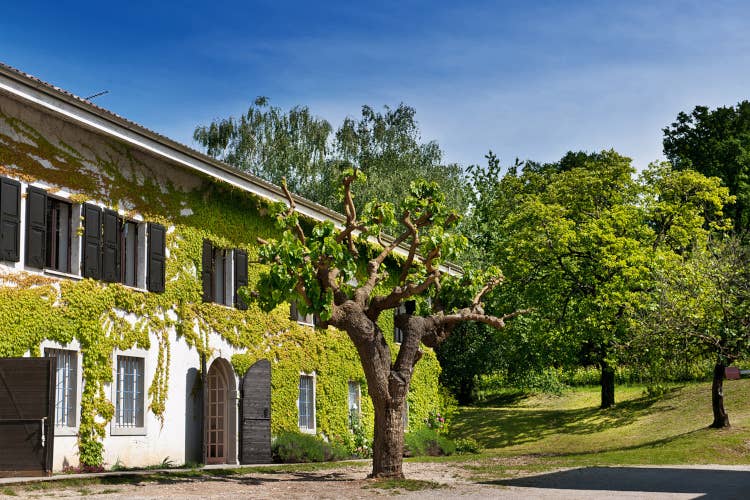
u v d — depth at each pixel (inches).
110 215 706.2
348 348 1080.8
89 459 655.8
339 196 707.4
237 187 858.8
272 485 615.8
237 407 848.3
